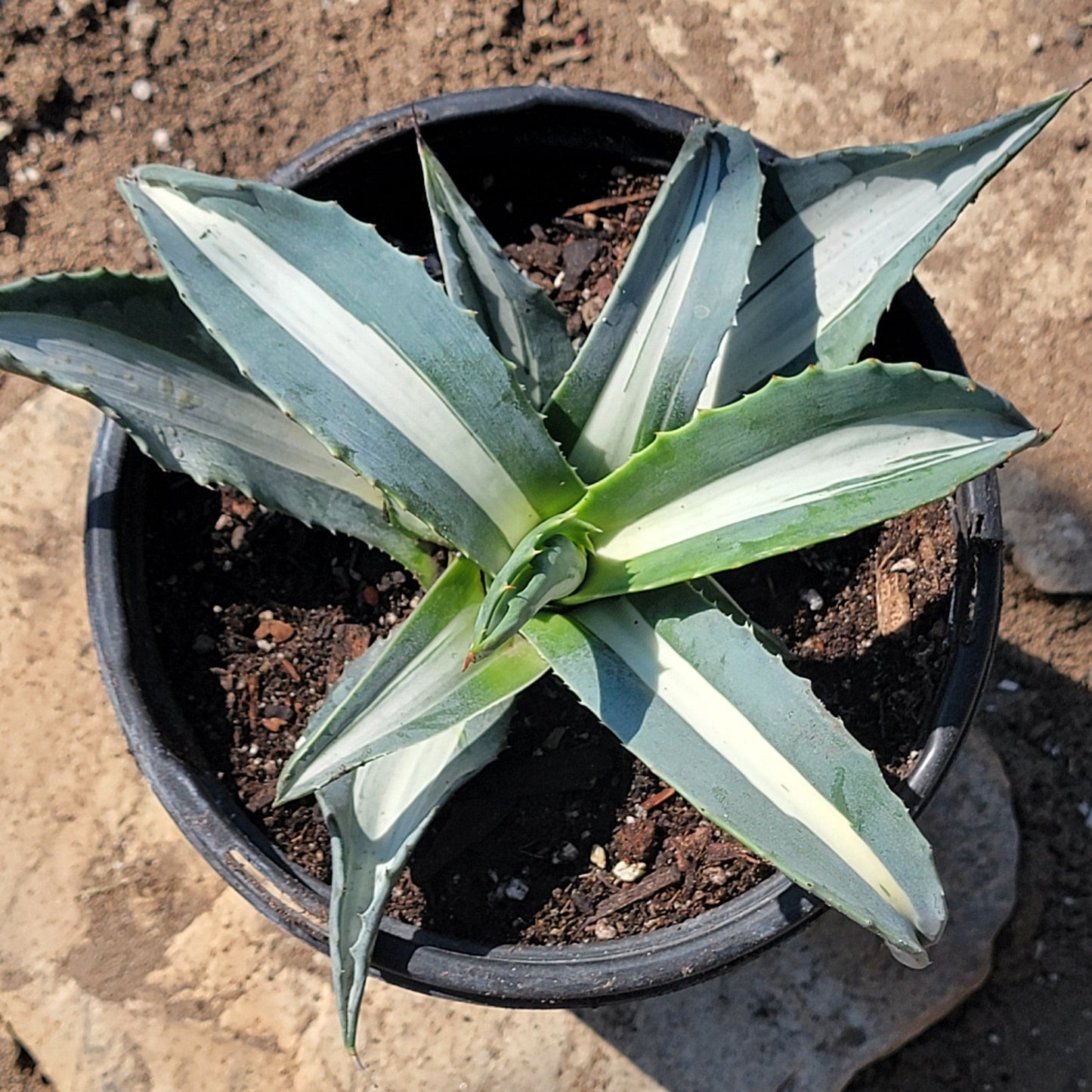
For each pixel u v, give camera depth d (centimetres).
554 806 48
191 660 48
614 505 40
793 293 44
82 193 62
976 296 64
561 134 50
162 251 36
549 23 64
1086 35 64
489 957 44
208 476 42
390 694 38
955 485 36
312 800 47
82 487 60
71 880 58
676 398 42
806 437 38
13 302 39
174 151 63
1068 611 62
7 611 59
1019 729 62
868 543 49
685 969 43
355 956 37
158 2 63
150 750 45
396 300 38
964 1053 62
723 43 64
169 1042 56
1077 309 63
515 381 39
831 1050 57
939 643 48
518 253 52
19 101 62
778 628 49
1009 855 59
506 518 40
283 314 37
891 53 64
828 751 37
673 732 38
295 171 48
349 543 50
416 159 50
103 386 40
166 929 57
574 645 40
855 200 42
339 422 37
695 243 41
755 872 47
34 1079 58
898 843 35
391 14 63
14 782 58
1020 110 38
